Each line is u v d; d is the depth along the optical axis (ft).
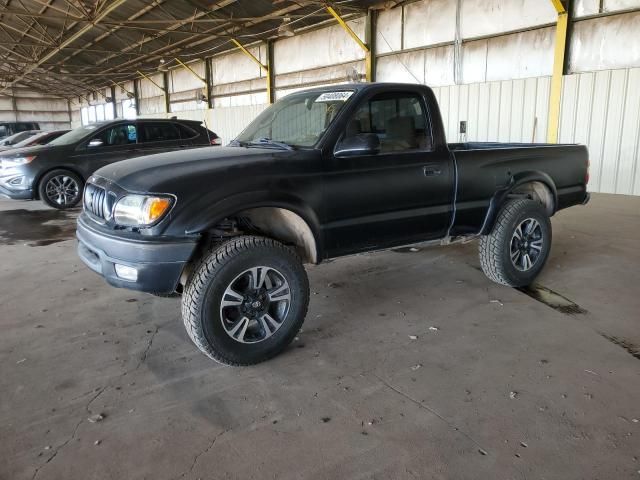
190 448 7.18
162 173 9.16
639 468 6.62
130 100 100.07
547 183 13.87
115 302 12.96
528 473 6.56
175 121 30.60
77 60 84.07
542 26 31.17
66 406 8.23
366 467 6.74
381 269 15.58
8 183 26.68
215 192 8.95
